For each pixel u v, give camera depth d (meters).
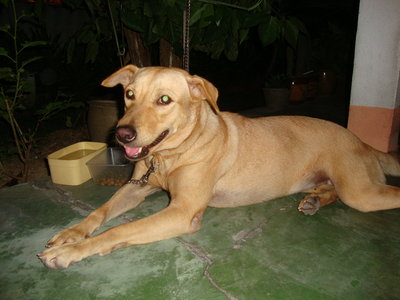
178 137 0.83
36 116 2.66
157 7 1.12
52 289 0.66
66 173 1.15
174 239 0.84
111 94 2.28
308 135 1.02
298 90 3.17
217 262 0.75
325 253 0.78
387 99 1.22
